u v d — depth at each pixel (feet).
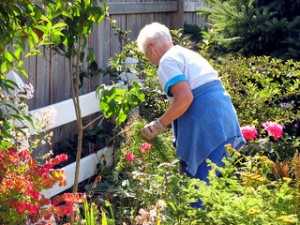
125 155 15.80
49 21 12.66
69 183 17.90
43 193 16.14
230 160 13.39
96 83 21.99
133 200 16.34
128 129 16.33
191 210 11.60
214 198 11.25
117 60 21.01
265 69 21.20
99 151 19.19
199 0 33.96
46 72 19.25
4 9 11.75
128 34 25.40
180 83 14.35
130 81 20.68
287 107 20.66
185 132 14.75
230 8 24.90
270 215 11.00
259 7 25.40
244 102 19.86
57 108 17.28
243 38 24.90
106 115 15.60
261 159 13.10
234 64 20.90
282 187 11.69
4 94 13.62
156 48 15.14
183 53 14.87
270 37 24.44
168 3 28.86
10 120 14.67
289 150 19.57
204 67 14.92
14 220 11.61
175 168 13.82
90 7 14.28
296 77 23.65
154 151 15.03
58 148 19.75
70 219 13.56
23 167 12.11
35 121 15.79
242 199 11.04
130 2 25.39
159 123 14.66
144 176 14.02
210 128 14.58
